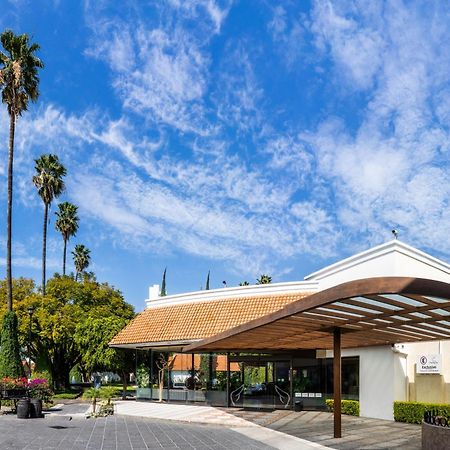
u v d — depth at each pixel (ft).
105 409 78.69
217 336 60.80
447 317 41.88
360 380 76.38
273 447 46.62
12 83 109.81
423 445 43.68
